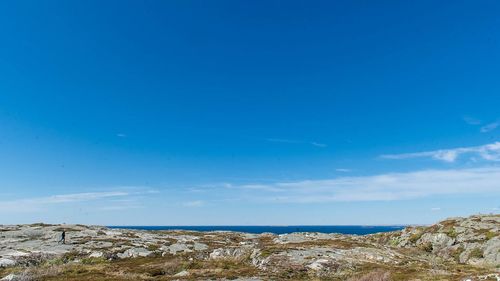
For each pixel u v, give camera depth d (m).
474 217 71.12
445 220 72.31
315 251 54.12
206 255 58.66
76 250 57.50
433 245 64.06
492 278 33.38
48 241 63.81
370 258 51.47
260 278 40.12
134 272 43.75
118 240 68.44
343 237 83.44
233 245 70.25
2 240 63.47
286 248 56.91
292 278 40.84
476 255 53.75
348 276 41.44
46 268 45.28
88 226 91.25
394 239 74.44
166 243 69.50
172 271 45.72
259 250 55.41
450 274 39.84
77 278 39.12
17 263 47.47
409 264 48.47
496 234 57.97
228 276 40.75
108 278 39.25
